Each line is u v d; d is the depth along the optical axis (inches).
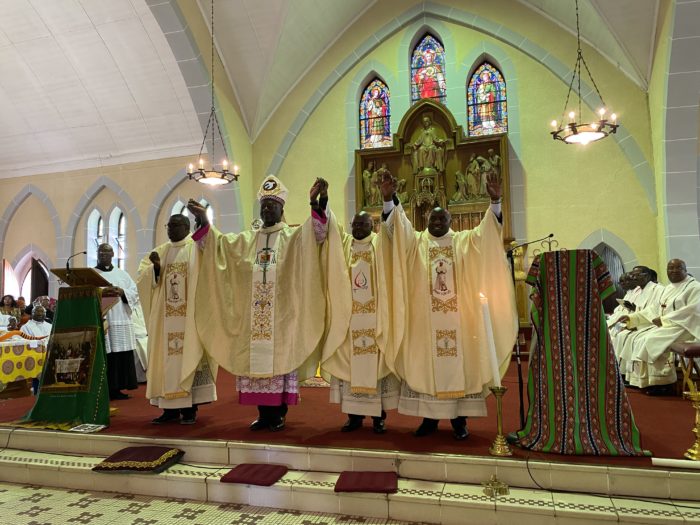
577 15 371.2
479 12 430.0
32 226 531.8
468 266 174.4
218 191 443.2
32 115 486.3
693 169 358.6
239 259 199.2
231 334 193.8
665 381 251.1
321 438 173.3
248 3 399.5
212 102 418.0
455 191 406.6
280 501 150.0
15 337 300.4
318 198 195.5
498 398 152.3
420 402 169.6
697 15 315.3
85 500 160.4
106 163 505.4
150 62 429.7
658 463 137.6
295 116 463.2
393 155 421.7
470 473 147.8
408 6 445.7
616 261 410.9
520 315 369.4
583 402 154.1
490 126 426.3
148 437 181.2
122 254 510.6
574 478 140.0
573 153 401.4
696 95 345.1
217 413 221.0
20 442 196.4
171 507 152.7
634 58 386.9
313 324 183.0
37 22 409.1
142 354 310.5
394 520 139.9
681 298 264.8
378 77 457.4
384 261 178.1
